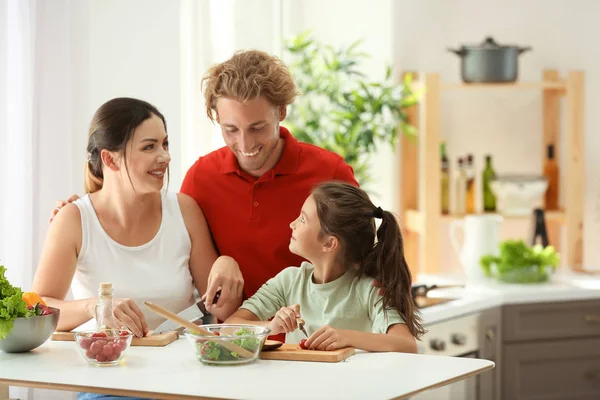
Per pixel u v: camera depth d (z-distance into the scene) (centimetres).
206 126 405
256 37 442
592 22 508
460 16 497
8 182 306
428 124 457
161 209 283
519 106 506
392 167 488
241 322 262
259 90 256
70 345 243
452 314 388
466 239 460
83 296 275
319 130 457
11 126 307
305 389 193
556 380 435
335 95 451
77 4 336
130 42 358
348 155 440
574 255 483
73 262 271
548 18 505
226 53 421
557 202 499
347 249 263
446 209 480
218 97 261
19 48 308
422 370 211
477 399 415
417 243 486
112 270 273
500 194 476
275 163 287
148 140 262
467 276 461
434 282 445
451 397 402
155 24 368
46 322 233
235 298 266
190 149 400
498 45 462
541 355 430
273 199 285
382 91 443
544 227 475
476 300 403
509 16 502
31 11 310
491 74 461
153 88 369
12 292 234
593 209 511
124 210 273
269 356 225
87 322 262
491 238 454
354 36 484
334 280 267
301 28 479
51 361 223
